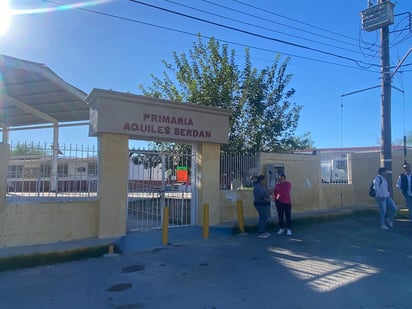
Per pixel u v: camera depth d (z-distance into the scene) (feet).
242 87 51.29
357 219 47.09
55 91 48.42
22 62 40.57
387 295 18.15
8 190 28.86
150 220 39.83
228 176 42.24
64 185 31.24
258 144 50.39
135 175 39.14
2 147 27.91
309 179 50.78
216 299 17.98
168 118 35.55
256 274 22.25
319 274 22.09
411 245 30.50
